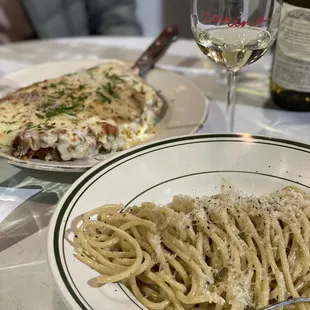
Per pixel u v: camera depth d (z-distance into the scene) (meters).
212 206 0.65
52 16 1.89
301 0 0.87
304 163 0.75
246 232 0.62
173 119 0.93
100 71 1.04
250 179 0.74
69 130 0.80
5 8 1.87
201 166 0.75
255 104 1.05
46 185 0.80
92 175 0.70
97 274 0.57
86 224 0.62
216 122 0.97
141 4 2.44
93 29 2.04
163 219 0.64
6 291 0.62
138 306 0.54
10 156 0.79
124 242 0.63
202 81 1.15
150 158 0.75
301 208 0.66
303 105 1.01
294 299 0.56
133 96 0.94
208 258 0.63
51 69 1.11
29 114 0.87
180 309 0.58
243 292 0.57
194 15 0.80
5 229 0.71
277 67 0.98
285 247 0.62
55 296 0.61
